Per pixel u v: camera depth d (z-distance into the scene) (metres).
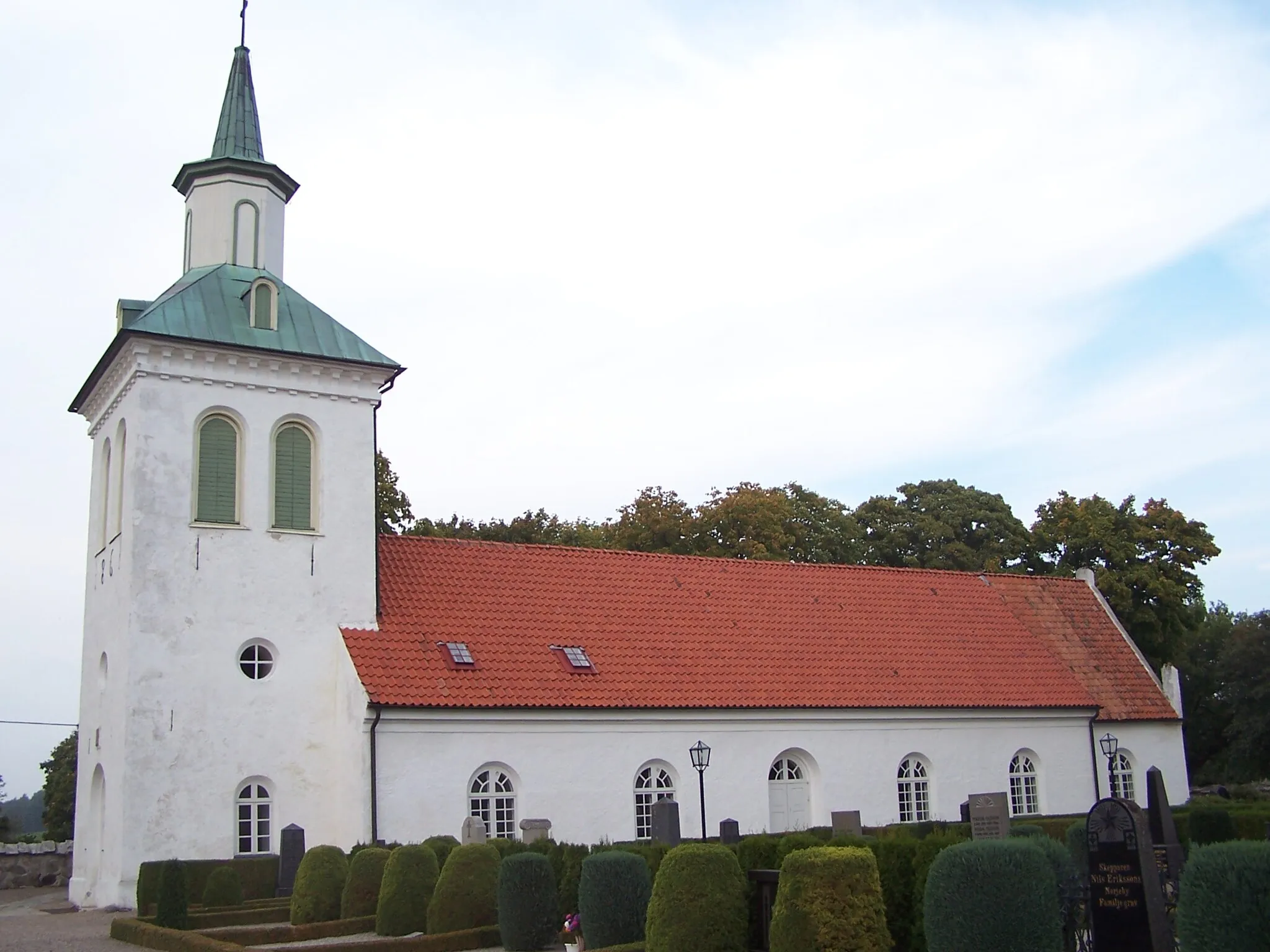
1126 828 13.75
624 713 30.80
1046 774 37.06
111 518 30.39
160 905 23.14
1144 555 51.00
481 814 28.94
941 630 38.81
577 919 19.22
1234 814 27.33
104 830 28.69
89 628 31.81
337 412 31.00
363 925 22.38
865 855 15.22
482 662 30.34
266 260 32.44
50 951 21.23
